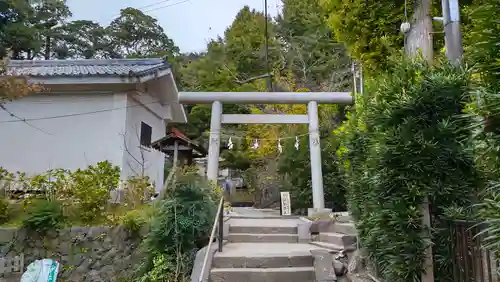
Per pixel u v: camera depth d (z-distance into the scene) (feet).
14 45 51.26
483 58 6.16
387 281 10.95
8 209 18.83
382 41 15.93
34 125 27.91
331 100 29.89
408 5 14.83
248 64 60.49
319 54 55.01
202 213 17.22
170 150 29.19
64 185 20.01
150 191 23.65
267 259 15.52
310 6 60.80
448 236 9.11
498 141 5.75
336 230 20.21
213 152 29.01
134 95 29.37
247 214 30.01
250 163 48.65
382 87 10.91
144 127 31.94
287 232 20.72
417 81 9.82
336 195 32.65
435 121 9.46
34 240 17.71
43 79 26.25
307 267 15.40
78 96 28.30
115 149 27.25
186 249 16.66
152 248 16.78
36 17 70.38
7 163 27.40
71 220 18.98
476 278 7.83
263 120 30.04
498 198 6.10
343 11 16.69
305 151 34.22
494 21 5.94
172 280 15.38
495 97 5.54
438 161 9.04
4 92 19.25
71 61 34.24
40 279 15.78
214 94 29.96
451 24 11.07
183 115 40.34
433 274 9.23
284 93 30.12
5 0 50.47
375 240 11.32
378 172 10.05
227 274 14.70
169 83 32.60
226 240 19.62
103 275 18.10
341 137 15.81
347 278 14.89
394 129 9.71
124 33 86.43
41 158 27.43
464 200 9.02
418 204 9.30
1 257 17.04
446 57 10.74
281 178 37.32
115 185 21.59
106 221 19.35
